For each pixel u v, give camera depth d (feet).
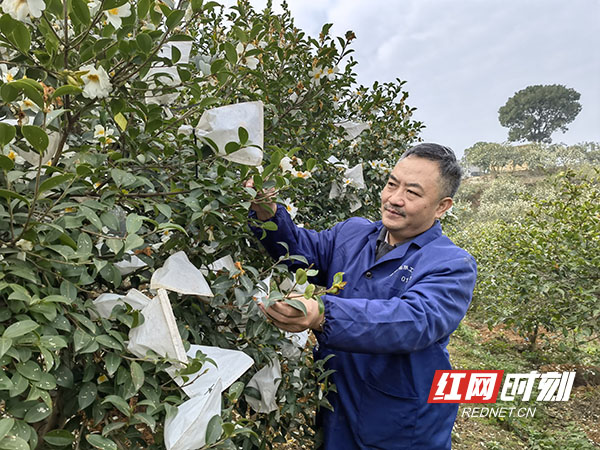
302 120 8.02
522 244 16.19
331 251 5.59
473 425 13.80
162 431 3.26
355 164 10.48
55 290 2.95
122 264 3.77
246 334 4.27
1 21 2.77
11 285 2.61
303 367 5.00
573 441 13.07
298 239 5.36
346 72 8.04
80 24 3.22
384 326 3.72
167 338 2.99
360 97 10.59
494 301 19.69
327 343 3.75
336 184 9.25
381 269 5.01
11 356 2.48
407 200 4.84
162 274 3.29
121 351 3.09
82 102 3.48
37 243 2.94
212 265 4.43
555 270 15.08
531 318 17.03
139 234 3.73
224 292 4.01
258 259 5.51
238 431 3.07
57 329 3.01
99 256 3.43
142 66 3.42
